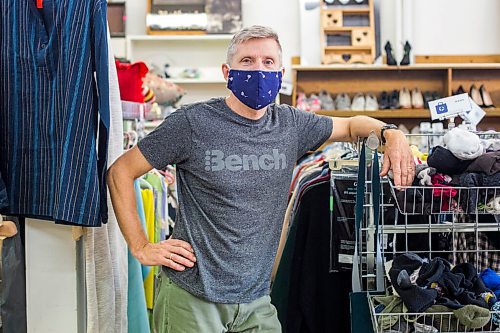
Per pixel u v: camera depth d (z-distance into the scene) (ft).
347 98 21.29
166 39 22.11
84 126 6.59
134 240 6.70
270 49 6.48
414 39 22.03
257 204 6.53
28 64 6.73
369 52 21.70
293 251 8.67
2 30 6.78
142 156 6.66
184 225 6.63
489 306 6.35
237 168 6.47
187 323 6.51
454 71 21.67
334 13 21.79
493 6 21.93
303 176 10.13
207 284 6.42
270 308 6.74
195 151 6.52
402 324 6.29
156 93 16.07
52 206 6.68
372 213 7.13
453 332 6.22
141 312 8.68
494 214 7.07
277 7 22.61
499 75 21.63
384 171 6.70
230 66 6.54
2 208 6.73
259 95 6.43
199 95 22.68
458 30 22.00
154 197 10.28
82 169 6.56
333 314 8.53
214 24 22.17
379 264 6.76
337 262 8.33
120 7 22.25
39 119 6.72
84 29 6.63
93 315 7.30
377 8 22.00
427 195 6.83
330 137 7.16
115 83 7.86
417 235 8.22
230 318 6.49
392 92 21.33
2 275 7.29
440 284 6.36
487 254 7.76
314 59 21.91
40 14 6.71
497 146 7.07
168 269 6.69
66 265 7.16
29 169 6.75
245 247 6.46
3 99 6.78
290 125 6.85
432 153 6.95
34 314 7.20
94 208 6.58
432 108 8.48
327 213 8.55
